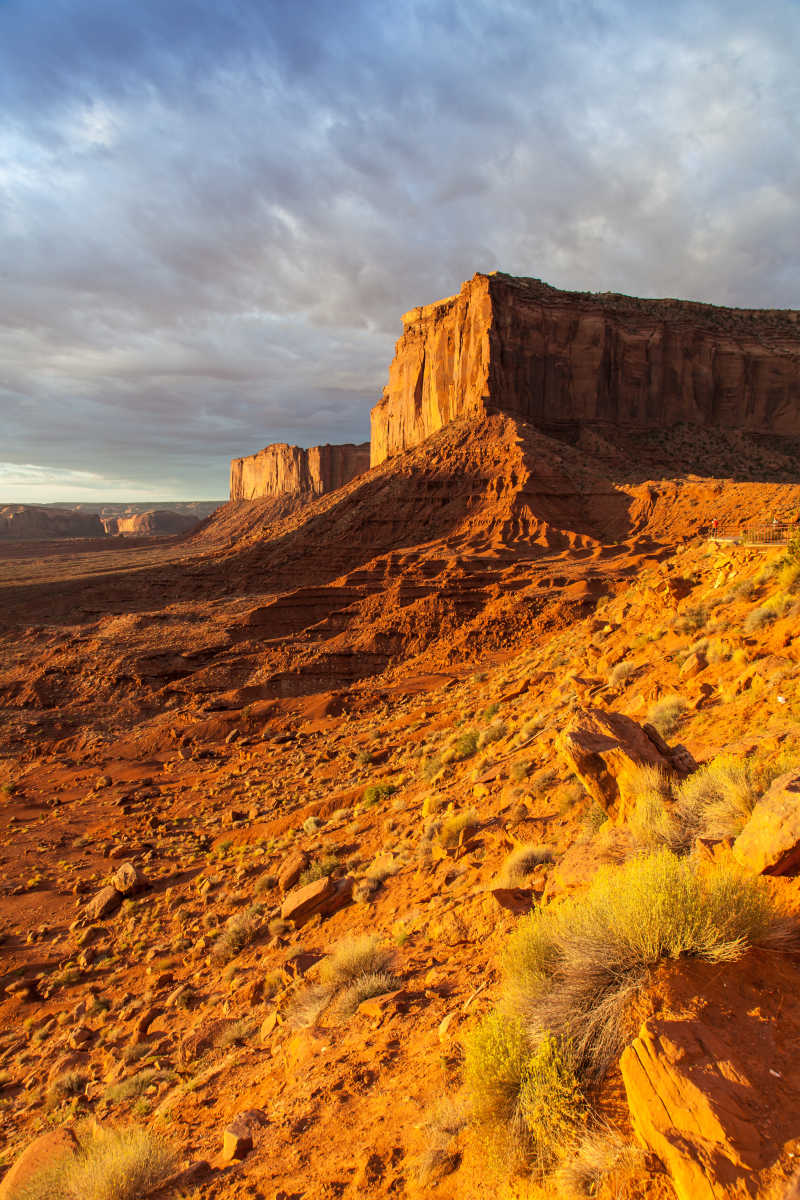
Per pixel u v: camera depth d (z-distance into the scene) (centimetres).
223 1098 764
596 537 10244
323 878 1505
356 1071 623
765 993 389
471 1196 384
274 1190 488
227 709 6256
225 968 1370
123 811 3678
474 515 11269
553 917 527
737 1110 315
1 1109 1178
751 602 1781
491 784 1545
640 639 2070
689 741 1102
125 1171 584
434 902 1053
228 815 3084
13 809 4094
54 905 2436
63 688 7212
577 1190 335
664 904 435
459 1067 521
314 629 8031
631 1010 404
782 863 480
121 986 1596
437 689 5272
